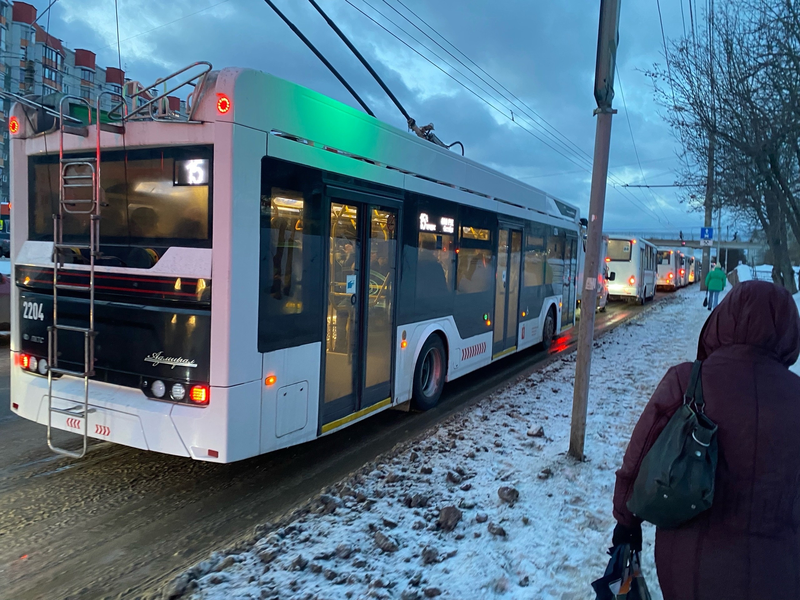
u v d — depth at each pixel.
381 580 3.09
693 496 1.59
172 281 4.01
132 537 3.80
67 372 4.27
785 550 1.60
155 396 4.10
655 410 1.82
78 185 4.27
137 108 4.07
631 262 23.12
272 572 3.20
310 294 4.66
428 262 6.55
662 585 1.78
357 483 4.52
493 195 8.23
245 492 4.57
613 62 4.64
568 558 3.36
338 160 4.90
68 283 4.49
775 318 1.76
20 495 4.40
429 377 7.00
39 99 4.68
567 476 4.57
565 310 12.46
